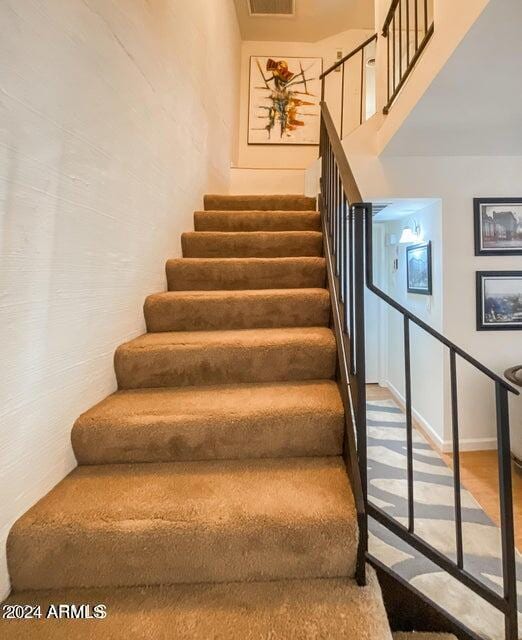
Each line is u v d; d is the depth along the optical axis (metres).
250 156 4.50
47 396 1.03
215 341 1.47
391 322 4.11
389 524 0.99
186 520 0.92
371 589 0.90
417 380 3.22
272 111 4.50
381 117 2.68
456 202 2.70
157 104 1.83
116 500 0.99
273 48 4.52
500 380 1.06
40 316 0.99
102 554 0.91
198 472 1.13
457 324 2.71
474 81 1.70
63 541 0.90
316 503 0.97
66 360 1.12
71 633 0.79
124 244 1.50
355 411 1.07
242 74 4.50
